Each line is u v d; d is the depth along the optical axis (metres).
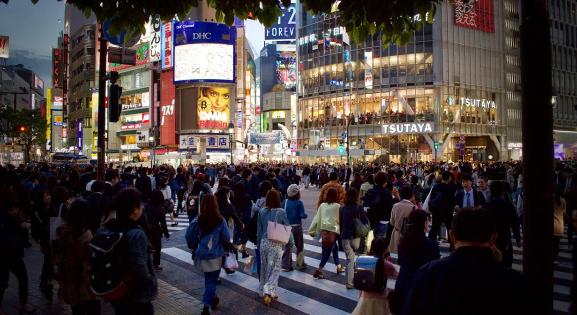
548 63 2.86
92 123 87.75
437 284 2.49
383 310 4.72
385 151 58.38
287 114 133.62
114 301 4.10
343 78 68.06
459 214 2.63
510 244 7.49
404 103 63.50
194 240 6.43
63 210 6.93
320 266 8.59
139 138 78.56
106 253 4.00
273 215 7.39
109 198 7.28
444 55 62.69
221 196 9.01
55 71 124.00
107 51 10.52
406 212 7.88
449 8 63.94
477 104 66.06
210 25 70.88
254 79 118.69
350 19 4.98
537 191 2.80
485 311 2.35
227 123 71.94
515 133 71.19
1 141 68.38
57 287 7.95
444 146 61.66
